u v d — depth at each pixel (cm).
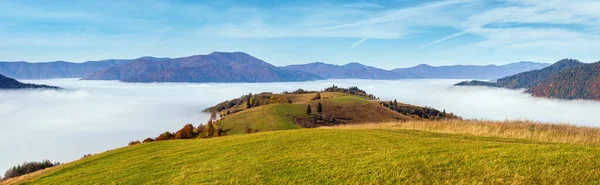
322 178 1548
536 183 1237
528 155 1489
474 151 1661
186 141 3328
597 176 1211
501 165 1419
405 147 1923
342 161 1761
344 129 3061
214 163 2086
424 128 3080
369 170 1565
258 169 1791
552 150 1532
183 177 1867
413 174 1452
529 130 2544
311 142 2370
